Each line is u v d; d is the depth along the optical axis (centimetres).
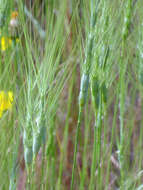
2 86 53
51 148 64
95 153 56
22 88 52
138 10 61
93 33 52
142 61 63
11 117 54
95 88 53
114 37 56
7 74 53
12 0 58
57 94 52
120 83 58
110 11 52
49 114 51
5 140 55
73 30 54
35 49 51
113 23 53
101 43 52
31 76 50
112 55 55
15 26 56
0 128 54
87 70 52
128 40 62
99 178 57
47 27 50
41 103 50
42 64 50
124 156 64
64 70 53
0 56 56
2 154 55
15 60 55
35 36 51
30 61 50
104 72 54
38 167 68
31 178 51
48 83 50
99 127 55
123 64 60
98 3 51
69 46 65
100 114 54
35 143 50
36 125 50
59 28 50
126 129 67
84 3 52
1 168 55
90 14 53
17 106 52
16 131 54
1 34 56
